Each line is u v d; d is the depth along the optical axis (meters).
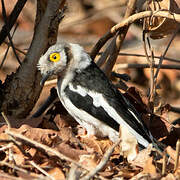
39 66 10.98
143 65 13.11
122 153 9.32
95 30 19.69
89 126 10.88
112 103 10.66
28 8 17.39
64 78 10.98
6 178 7.89
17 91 11.20
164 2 11.01
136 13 11.39
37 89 11.30
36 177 8.03
